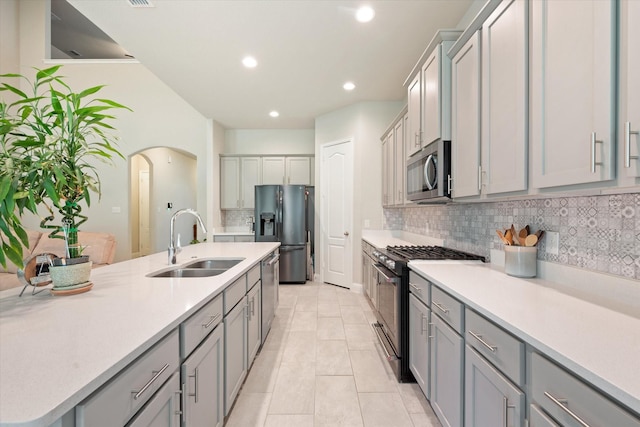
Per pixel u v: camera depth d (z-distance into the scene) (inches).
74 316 40.3
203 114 189.8
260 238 193.2
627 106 31.3
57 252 142.8
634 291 43.6
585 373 26.6
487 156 59.2
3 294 50.6
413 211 147.4
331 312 138.9
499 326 41.1
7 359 28.6
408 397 75.9
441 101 77.5
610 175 33.2
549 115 42.7
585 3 36.1
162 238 269.4
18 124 44.2
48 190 43.8
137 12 89.7
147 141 208.7
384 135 153.9
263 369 89.4
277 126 215.8
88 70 206.8
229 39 104.0
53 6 212.4
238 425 65.9
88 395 26.3
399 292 82.2
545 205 62.1
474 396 47.2
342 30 99.0
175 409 41.7
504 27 53.4
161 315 40.9
